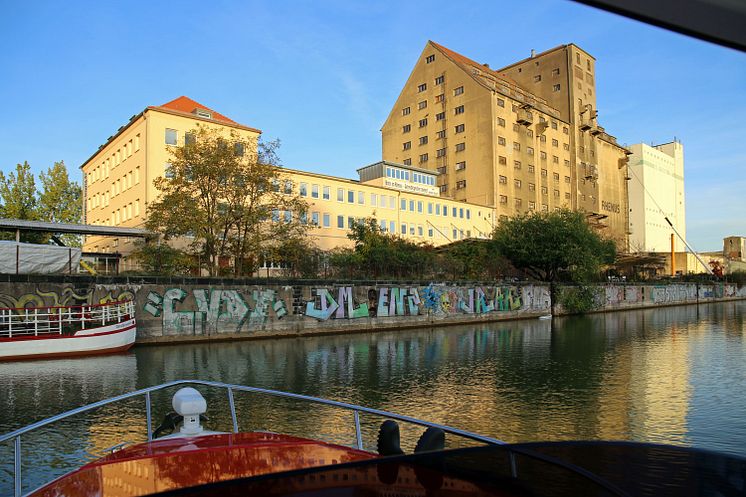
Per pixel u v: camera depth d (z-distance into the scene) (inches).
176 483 160.7
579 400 626.5
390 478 87.3
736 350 1103.6
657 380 761.0
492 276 2187.5
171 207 1475.1
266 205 1617.9
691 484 77.6
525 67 4345.5
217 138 1583.4
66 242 2372.0
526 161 3595.0
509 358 1003.9
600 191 4360.2
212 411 569.9
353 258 1770.4
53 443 458.0
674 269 4286.4
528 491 87.1
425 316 1809.8
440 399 634.2
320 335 1514.5
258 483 81.8
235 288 1376.7
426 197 2901.1
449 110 3575.3
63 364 922.7
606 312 2672.2
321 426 507.8
